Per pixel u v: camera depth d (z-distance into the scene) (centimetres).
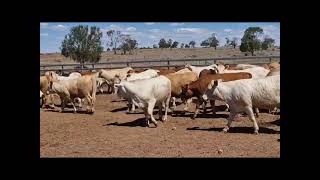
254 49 5191
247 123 1348
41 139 1144
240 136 1128
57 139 1149
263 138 1091
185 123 1396
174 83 1590
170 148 998
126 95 1341
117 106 2011
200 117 1527
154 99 1341
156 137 1148
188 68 2012
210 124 1359
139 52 7675
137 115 1645
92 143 1088
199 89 1463
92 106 1731
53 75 2066
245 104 1149
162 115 1580
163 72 1959
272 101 1117
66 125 1408
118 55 7088
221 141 1068
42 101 2042
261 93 1124
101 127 1355
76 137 1181
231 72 1633
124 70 2636
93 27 4872
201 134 1176
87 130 1300
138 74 1905
